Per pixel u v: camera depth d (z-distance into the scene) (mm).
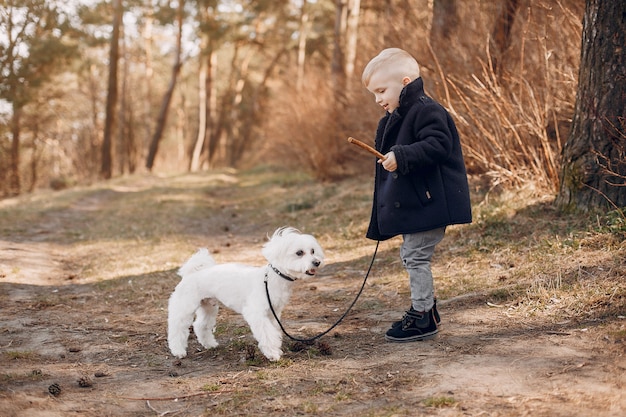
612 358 3652
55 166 43594
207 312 4539
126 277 7141
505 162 7992
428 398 3342
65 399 3633
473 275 5832
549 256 5652
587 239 5676
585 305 4504
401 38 10414
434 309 4359
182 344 4391
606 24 5910
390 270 6645
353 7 18047
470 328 4492
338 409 3346
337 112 14125
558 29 7906
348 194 11445
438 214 4098
